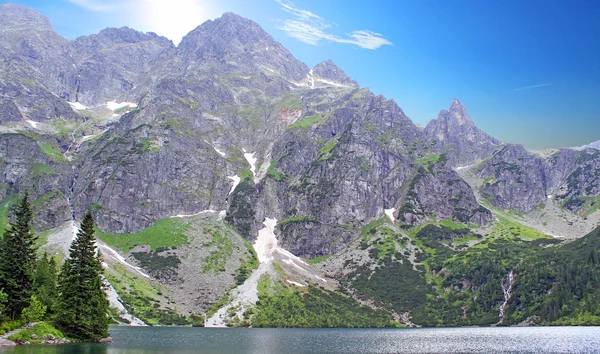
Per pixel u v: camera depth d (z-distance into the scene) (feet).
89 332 550.36
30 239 533.14
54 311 568.00
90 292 552.82
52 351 433.89
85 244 557.33
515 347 595.06
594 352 539.70
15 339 481.46
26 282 528.22
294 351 551.59
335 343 651.66
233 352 524.11
